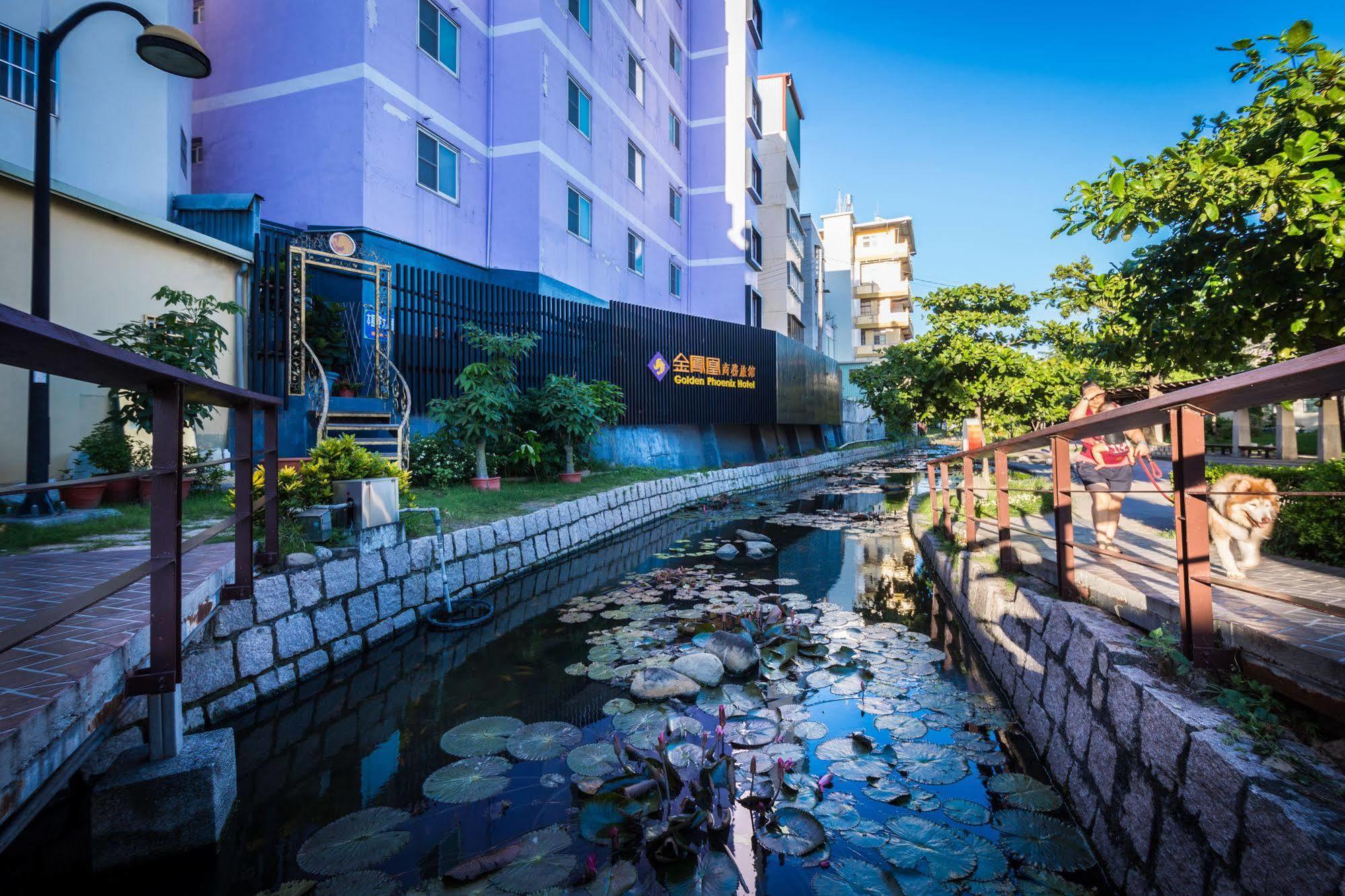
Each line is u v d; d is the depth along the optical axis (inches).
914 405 518.6
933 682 168.6
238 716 148.0
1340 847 53.0
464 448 375.6
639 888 90.2
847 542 382.9
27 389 257.6
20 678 80.0
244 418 148.3
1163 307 174.6
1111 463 183.5
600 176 645.3
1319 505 163.0
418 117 471.5
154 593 96.7
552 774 122.4
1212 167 138.6
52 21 323.9
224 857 99.0
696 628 201.8
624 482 456.1
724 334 724.7
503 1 538.9
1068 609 129.0
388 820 106.7
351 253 392.8
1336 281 133.4
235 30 459.5
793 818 105.6
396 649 195.0
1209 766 71.8
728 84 889.5
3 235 254.2
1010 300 483.2
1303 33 132.0
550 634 208.4
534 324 485.4
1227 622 102.4
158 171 352.5
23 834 103.5
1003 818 106.7
